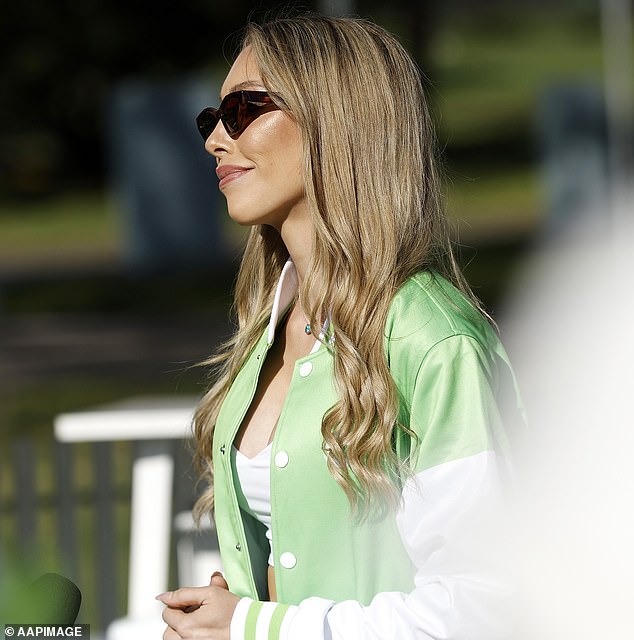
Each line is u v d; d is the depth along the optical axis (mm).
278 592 7344
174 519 18031
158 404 17578
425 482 6848
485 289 56125
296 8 8219
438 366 6930
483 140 126875
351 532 7156
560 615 7090
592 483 10898
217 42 116438
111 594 20016
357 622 6863
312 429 7215
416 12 87438
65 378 46562
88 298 67625
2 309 66375
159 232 72312
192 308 62188
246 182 7707
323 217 7352
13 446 20469
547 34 178750
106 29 116875
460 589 6656
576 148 69000
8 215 114188
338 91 7406
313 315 7391
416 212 7426
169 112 71000
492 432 6902
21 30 119062
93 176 127875
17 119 125438
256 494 7684
